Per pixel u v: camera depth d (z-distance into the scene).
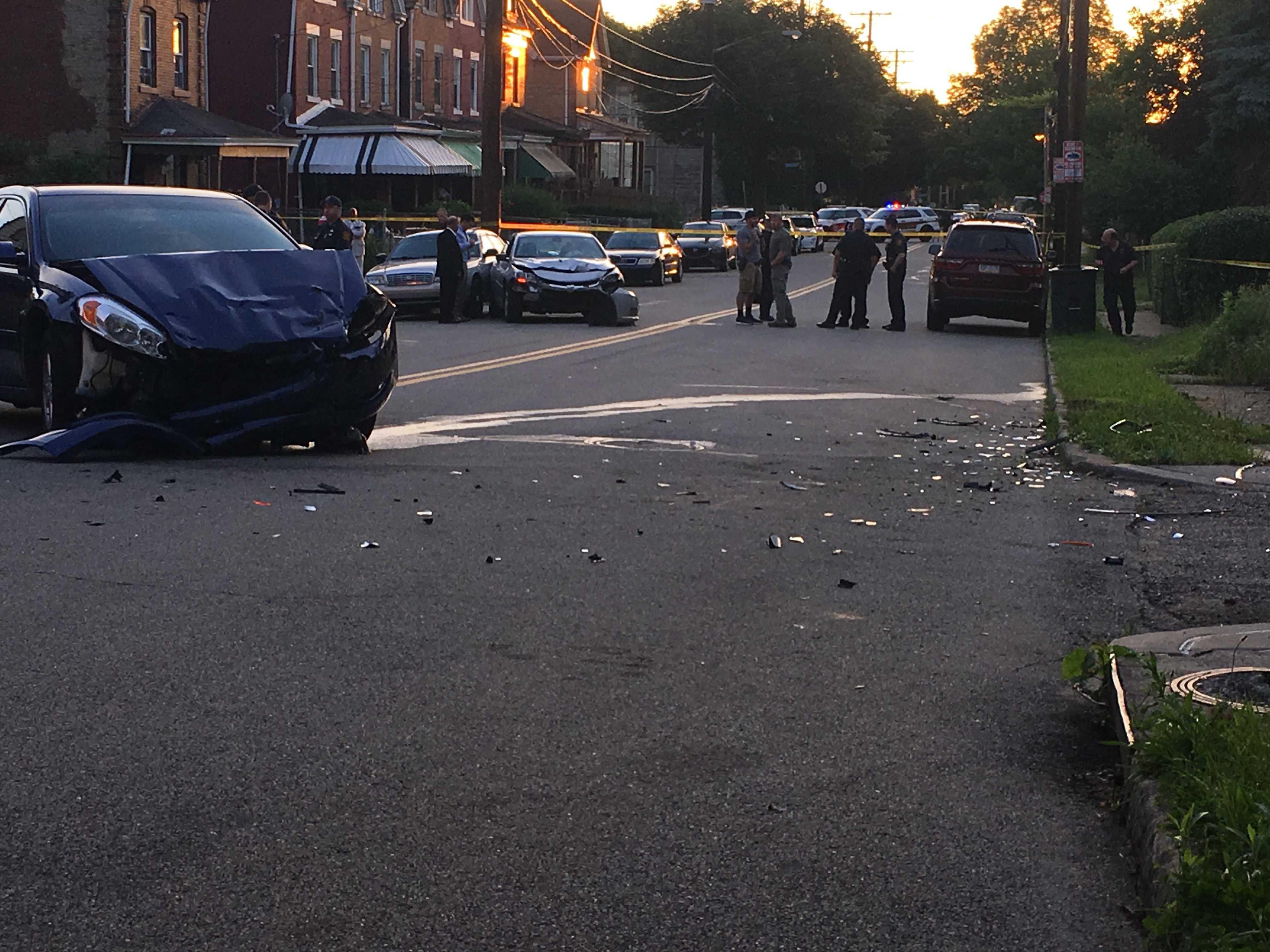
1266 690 4.97
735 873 3.90
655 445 11.40
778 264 25.45
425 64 56.81
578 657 5.79
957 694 5.47
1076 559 7.80
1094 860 4.03
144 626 6.00
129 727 4.86
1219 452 10.93
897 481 10.10
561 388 15.06
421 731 4.90
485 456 10.59
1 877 3.77
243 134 40.81
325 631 6.00
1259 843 3.38
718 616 6.46
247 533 7.72
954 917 3.68
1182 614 6.69
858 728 5.07
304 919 3.59
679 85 91.25
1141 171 46.44
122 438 9.75
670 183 93.62
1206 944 3.16
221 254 10.38
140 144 39.75
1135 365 18.31
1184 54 51.09
